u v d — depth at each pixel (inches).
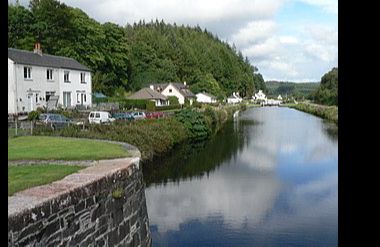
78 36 2471.7
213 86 4416.8
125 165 417.1
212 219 612.1
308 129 1939.0
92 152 543.8
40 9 2345.0
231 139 1589.6
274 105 5516.7
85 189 307.1
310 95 5201.8
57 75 1784.0
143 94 2812.5
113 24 2891.2
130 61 3275.1
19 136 814.5
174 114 1710.1
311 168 998.4
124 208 380.8
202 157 1167.6
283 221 601.0
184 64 4384.8
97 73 2573.8
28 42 2218.3
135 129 1079.0
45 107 1574.8
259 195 744.3
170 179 878.4
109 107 1927.9
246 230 564.7
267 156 1185.4
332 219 609.0
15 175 351.9
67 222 278.8
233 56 6250.0
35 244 241.1
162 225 587.2
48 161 470.0
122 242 370.6
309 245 510.3
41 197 264.8
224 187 807.1
